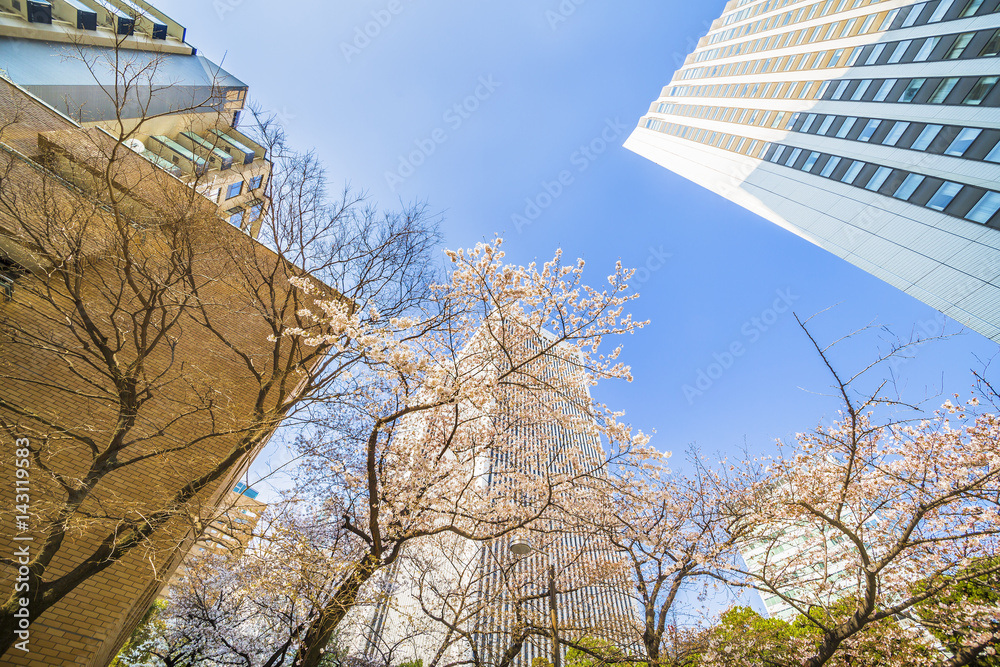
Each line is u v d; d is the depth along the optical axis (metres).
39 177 11.45
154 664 15.00
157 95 28.05
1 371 10.44
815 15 38.50
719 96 52.38
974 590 9.62
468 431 12.66
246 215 14.79
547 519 12.58
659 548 12.21
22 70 22.03
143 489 10.90
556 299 11.98
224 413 11.88
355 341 8.97
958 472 10.79
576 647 10.71
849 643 10.21
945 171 24.45
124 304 13.12
